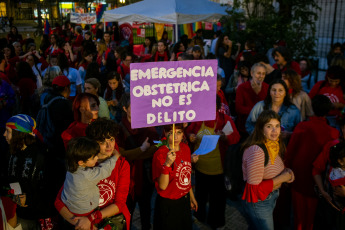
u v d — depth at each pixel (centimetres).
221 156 377
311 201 346
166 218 307
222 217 393
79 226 240
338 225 303
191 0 933
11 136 273
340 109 436
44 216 289
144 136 345
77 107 328
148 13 888
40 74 796
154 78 255
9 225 268
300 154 340
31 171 273
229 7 990
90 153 233
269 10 948
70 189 239
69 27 1848
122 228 266
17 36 1453
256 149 286
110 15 980
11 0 3141
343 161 283
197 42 886
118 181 268
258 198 289
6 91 528
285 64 565
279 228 392
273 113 286
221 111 378
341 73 449
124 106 338
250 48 743
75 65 979
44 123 377
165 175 279
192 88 271
